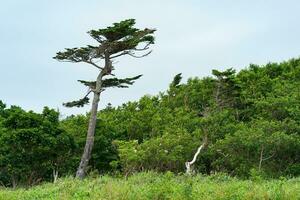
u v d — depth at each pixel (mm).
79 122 44375
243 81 48781
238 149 34031
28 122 36344
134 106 49906
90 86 38625
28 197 21891
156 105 50781
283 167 33156
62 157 37656
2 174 37094
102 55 37719
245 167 32344
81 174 36188
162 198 17281
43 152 36531
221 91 44000
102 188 19734
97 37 36562
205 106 45781
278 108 37281
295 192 16625
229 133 35312
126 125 43375
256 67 53781
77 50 36906
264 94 45281
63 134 37125
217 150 34719
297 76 48000
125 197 17328
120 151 34188
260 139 32344
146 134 42250
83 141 40312
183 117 40750
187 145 35750
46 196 21641
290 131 33844
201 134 36531
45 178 37469
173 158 34250
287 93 40875
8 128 36375
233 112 42875
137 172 31297
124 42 36688
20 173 35688
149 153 34125
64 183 24859
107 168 39844
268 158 32812
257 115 39156
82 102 39094
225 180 26500
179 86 52125
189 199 16641
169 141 35031
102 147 40125
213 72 43344
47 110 37938
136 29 36500
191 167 33906
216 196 16516
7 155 35375
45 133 36219
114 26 35812
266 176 30359
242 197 16469
